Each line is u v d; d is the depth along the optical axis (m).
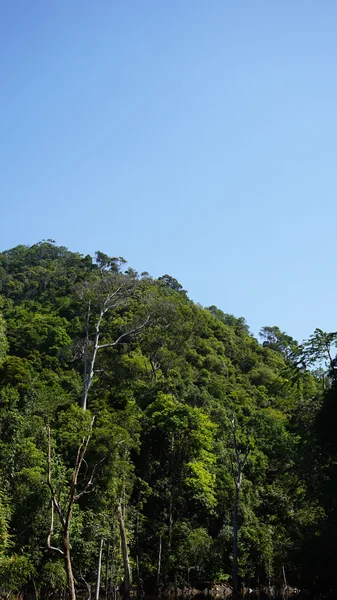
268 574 40.75
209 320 83.25
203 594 40.91
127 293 64.81
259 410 57.91
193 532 40.09
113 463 34.50
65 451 35.69
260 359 80.75
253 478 47.53
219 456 46.00
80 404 48.22
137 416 43.34
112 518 33.88
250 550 41.59
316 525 32.53
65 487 30.30
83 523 31.33
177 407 44.16
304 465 34.19
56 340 62.59
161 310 66.62
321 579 29.00
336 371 32.91
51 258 125.56
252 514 43.38
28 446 31.34
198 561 39.84
